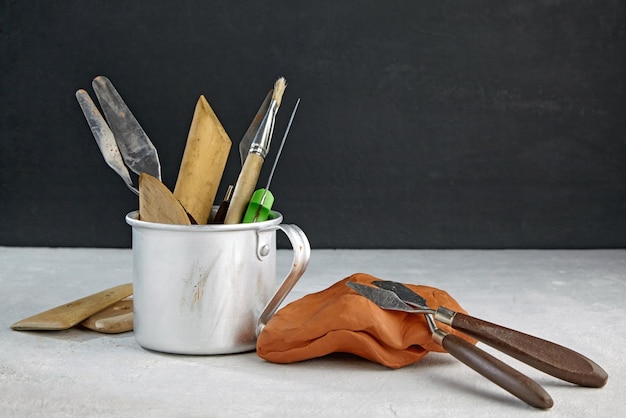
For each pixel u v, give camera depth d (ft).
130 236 7.43
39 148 7.34
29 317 4.40
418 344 3.71
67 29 7.21
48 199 7.39
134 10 7.19
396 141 7.34
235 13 7.21
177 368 3.69
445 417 3.13
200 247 3.71
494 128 7.34
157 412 3.18
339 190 7.39
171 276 3.74
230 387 3.45
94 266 6.37
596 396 3.36
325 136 7.34
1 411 3.19
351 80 7.28
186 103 7.30
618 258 6.88
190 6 7.20
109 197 7.39
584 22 7.26
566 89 7.31
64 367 3.71
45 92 7.27
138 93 7.29
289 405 3.25
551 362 3.45
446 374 3.64
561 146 7.37
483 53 7.27
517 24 7.24
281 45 7.25
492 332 3.55
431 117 7.33
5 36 7.21
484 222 7.45
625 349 4.06
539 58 7.29
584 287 5.61
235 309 3.78
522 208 7.43
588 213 7.45
